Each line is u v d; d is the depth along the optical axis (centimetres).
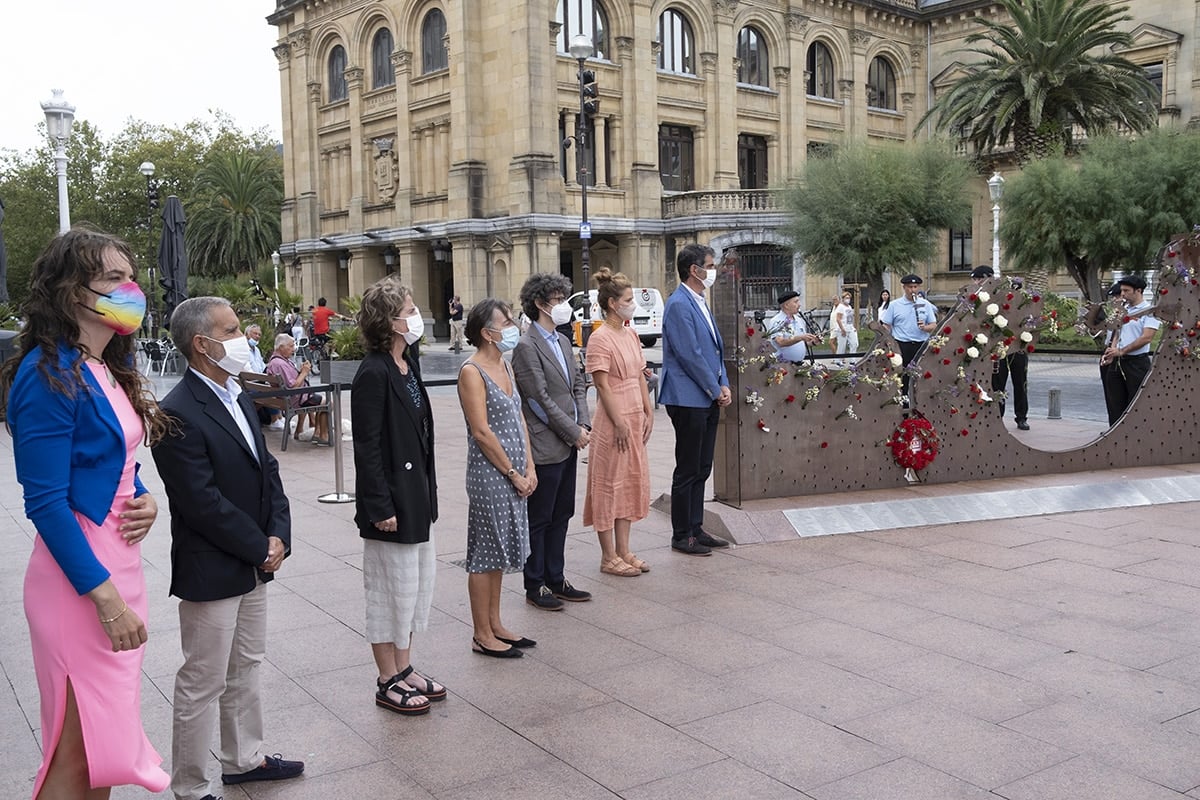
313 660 532
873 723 445
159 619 598
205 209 5106
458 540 785
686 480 725
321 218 4356
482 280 3581
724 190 3744
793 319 1220
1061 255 3086
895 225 3219
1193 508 872
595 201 3634
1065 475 941
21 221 6188
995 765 404
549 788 391
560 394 607
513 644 545
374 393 443
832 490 852
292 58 4359
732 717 454
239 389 388
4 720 462
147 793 398
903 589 641
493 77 3534
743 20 4019
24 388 289
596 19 3662
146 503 314
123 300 300
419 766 411
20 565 721
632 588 654
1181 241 998
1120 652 527
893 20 4566
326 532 816
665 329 716
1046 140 3297
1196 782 388
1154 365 995
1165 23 3988
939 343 888
